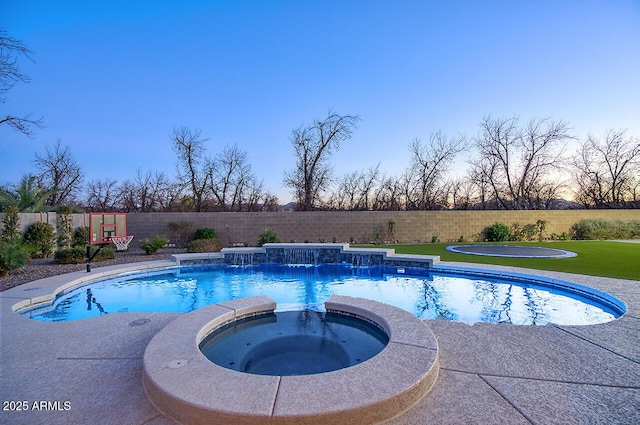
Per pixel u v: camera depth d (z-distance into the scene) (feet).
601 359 10.66
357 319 15.74
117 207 75.46
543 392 8.61
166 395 7.77
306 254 37.86
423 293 24.97
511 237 54.29
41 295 20.04
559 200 79.92
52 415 7.71
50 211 42.01
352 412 7.13
